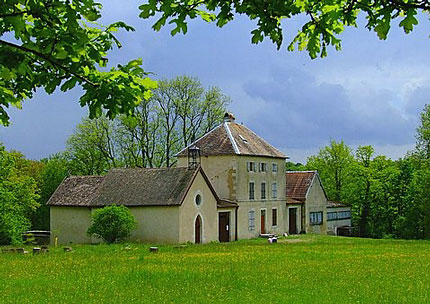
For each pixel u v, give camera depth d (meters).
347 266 24.80
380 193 76.06
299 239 53.88
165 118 65.12
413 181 73.62
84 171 69.56
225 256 30.28
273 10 5.67
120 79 6.28
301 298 15.95
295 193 66.12
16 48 5.82
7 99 6.84
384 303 15.30
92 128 67.56
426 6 5.12
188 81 65.06
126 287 18.00
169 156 65.31
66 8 5.50
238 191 53.75
